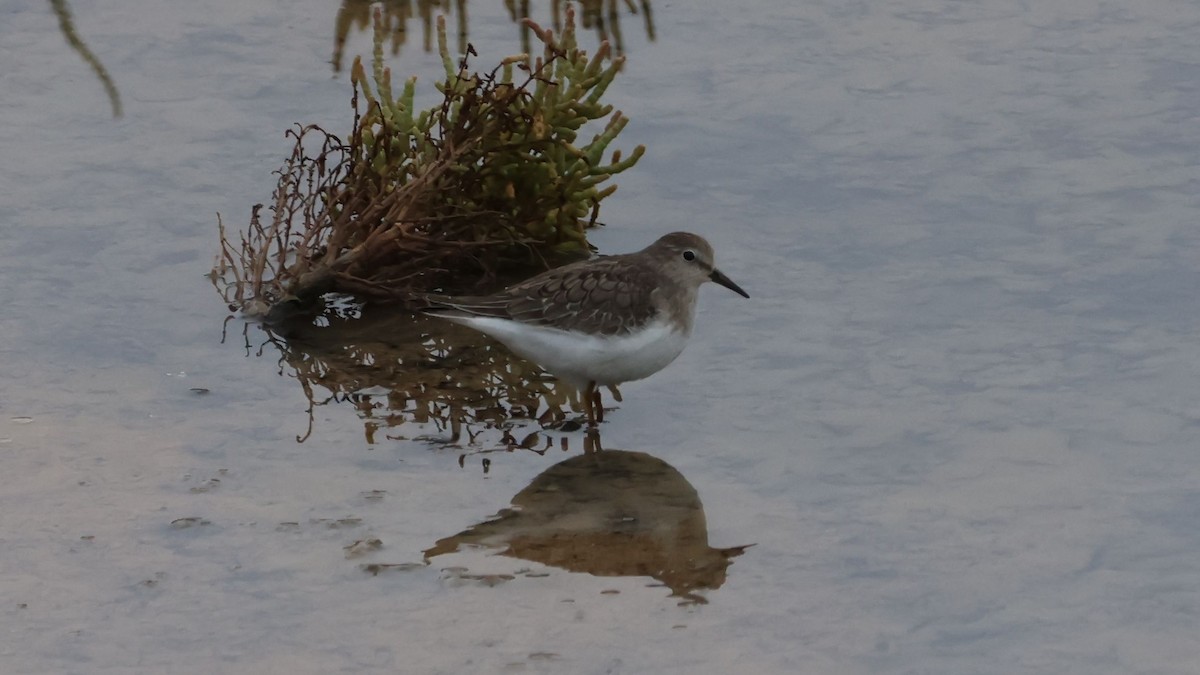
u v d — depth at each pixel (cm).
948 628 1033
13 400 1323
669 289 1327
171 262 1562
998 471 1220
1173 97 1811
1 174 1698
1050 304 1463
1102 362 1369
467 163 1559
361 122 1558
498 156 1567
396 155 1569
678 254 1337
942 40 1983
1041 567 1097
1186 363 1359
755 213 1639
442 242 1532
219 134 1781
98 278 1527
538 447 1286
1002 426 1283
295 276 1503
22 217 1622
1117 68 1888
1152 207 1609
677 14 2072
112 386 1355
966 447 1256
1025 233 1582
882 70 1911
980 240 1577
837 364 1390
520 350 1336
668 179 1703
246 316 1484
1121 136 1742
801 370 1386
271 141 1766
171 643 1026
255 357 1423
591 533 1154
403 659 1005
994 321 1443
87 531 1153
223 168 1719
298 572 1106
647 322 1310
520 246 1612
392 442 1291
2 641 1027
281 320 1495
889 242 1580
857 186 1678
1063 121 1780
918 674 984
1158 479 1199
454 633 1033
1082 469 1217
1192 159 1691
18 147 1753
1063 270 1516
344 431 1306
